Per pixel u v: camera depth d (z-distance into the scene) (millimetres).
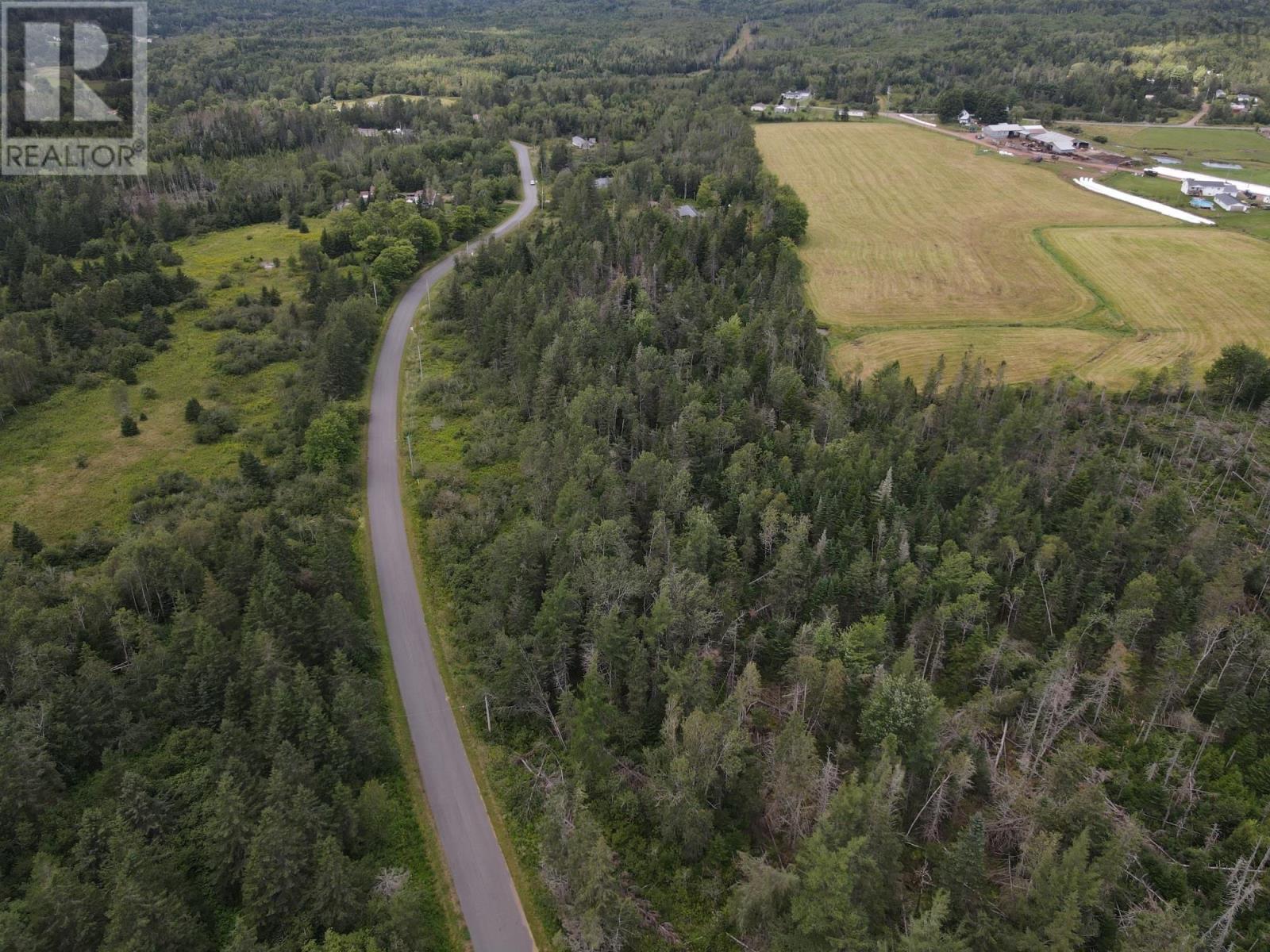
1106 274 178625
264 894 56188
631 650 74188
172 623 81188
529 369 122062
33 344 137250
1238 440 118938
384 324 160625
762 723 74562
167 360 145625
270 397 134875
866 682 71562
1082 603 84500
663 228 168500
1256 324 156125
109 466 115562
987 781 67250
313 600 78938
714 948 59188
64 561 95562
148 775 65812
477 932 60719
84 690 68938
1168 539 90562
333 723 67875
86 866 57750
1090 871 54469
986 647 76312
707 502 93562
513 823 68000
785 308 138500
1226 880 58688
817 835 55062
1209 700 74500
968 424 107875
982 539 88125
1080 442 109312
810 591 83250
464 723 77250
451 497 104875
